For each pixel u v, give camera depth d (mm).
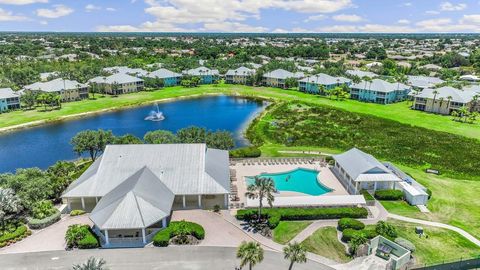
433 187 73188
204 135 88250
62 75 194875
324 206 61875
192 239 52562
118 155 66312
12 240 51844
